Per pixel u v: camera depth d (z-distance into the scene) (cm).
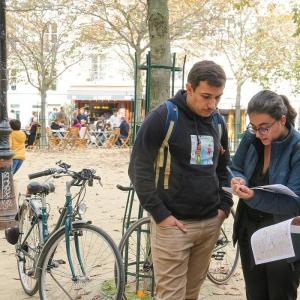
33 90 3897
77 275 414
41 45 2486
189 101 307
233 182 296
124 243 424
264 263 313
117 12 2241
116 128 2602
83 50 2978
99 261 415
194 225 318
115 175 1431
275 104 282
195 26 2239
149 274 441
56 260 426
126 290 451
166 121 305
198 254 336
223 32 2777
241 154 322
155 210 306
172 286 317
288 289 306
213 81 292
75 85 3650
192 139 309
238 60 2688
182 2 2169
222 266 509
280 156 295
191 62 2762
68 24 2414
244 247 324
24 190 1109
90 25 2336
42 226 452
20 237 486
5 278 525
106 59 3553
